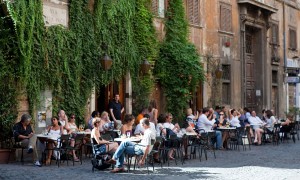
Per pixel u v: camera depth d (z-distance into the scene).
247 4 31.23
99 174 13.71
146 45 22.84
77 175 13.46
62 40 18.50
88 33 19.83
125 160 16.62
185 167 15.62
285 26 37.78
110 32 20.83
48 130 16.36
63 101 18.80
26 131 16.11
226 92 29.77
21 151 16.98
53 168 14.88
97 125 14.57
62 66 18.67
